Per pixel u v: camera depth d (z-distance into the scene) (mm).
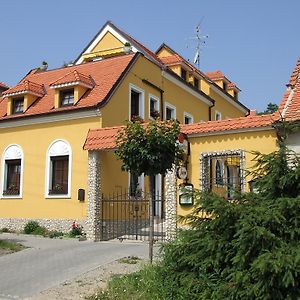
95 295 8562
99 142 17578
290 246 5949
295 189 6668
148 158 10188
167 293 7559
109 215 18062
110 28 28359
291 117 13523
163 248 7504
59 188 19656
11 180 21656
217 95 33906
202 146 15414
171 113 26391
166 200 15609
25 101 22047
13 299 9008
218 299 6367
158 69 24719
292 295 5801
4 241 16266
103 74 21578
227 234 6602
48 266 12000
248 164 14430
